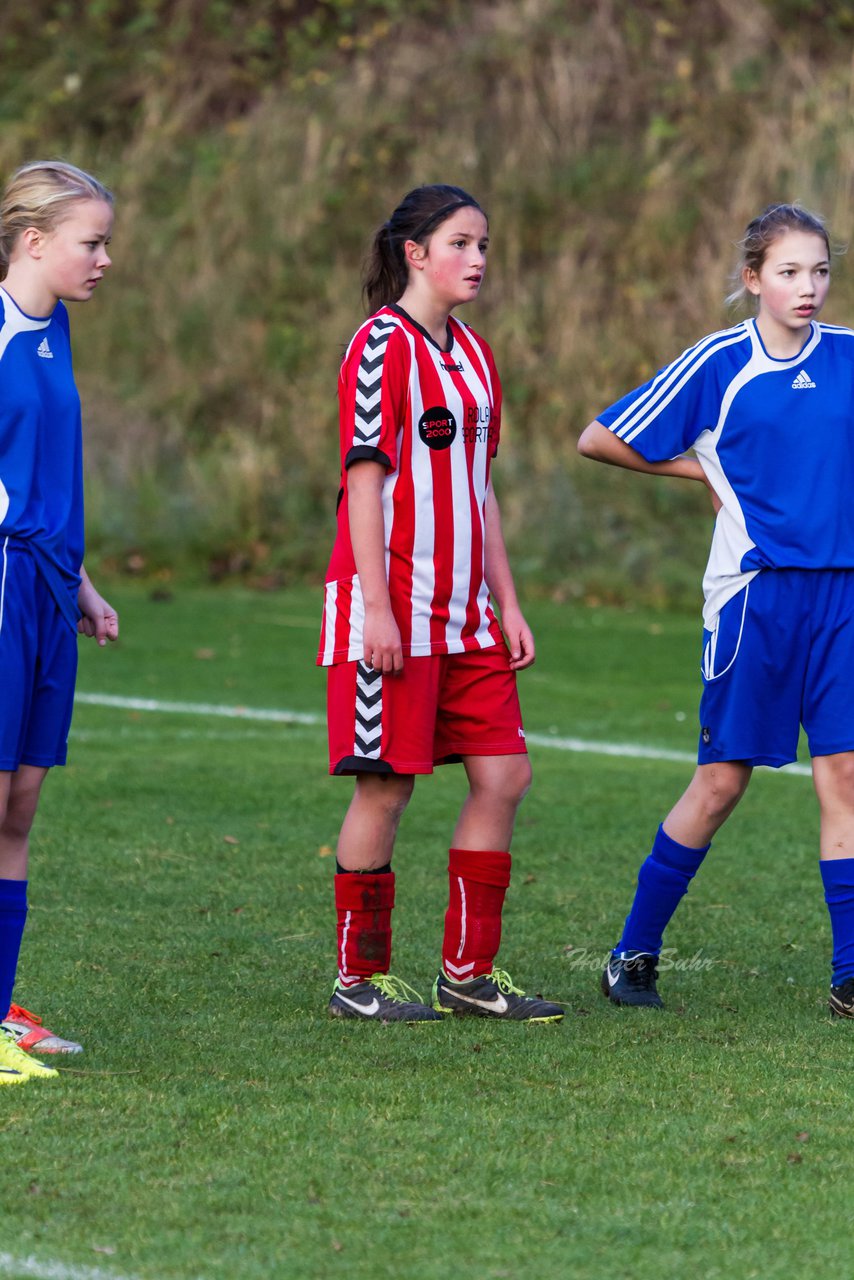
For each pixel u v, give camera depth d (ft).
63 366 45.91
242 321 198.18
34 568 44.55
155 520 179.93
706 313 184.44
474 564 51.57
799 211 52.49
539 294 192.34
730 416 52.80
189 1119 40.86
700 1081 44.60
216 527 179.63
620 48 213.25
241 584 174.60
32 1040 46.44
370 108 212.84
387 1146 39.17
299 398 190.80
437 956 58.59
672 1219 35.24
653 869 53.62
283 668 125.90
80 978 54.49
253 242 204.03
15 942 46.19
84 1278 32.07
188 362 195.83
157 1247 33.53
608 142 205.67
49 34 234.58
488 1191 36.60
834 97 199.21
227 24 230.48
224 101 223.92
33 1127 40.14
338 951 51.65
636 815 82.69
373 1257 33.22
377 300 52.24
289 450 186.70
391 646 49.57
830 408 52.42
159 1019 50.11
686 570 165.78
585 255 195.42
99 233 45.11
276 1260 32.99
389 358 49.96
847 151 189.78
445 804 85.61
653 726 107.14
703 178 197.98
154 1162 38.01
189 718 106.83
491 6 222.48
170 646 134.31
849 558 52.49
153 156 214.90
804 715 53.52
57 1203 35.63
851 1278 32.63
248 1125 40.47
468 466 51.26
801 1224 35.14
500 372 186.19
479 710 52.06
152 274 202.59
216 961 57.06
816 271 51.85
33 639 44.55
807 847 77.05
